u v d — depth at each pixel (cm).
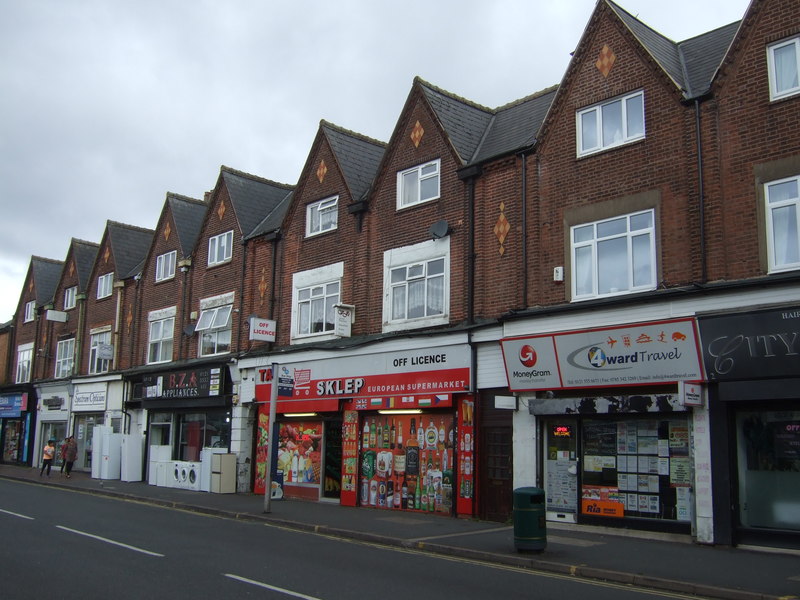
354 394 1930
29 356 4012
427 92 1933
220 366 2428
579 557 1113
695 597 893
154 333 2967
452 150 1828
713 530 1252
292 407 2128
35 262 4159
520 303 1603
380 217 2012
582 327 1460
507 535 1348
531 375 1530
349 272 2078
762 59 1316
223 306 2580
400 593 859
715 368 1265
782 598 846
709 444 1277
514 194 1678
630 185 1470
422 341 1769
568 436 1506
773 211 1270
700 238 1340
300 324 2231
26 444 3750
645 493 1380
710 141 1354
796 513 1202
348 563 1070
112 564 1000
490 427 1628
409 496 1780
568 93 1612
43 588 844
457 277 1767
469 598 841
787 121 1268
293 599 810
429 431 1766
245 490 2291
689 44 1641
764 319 1202
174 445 2691
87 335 3469
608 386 1417
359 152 2284
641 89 1484
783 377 1190
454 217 1803
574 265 1541
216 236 2694
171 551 1129
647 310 1370
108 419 3120
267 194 2794
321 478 2055
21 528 1354
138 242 3500
